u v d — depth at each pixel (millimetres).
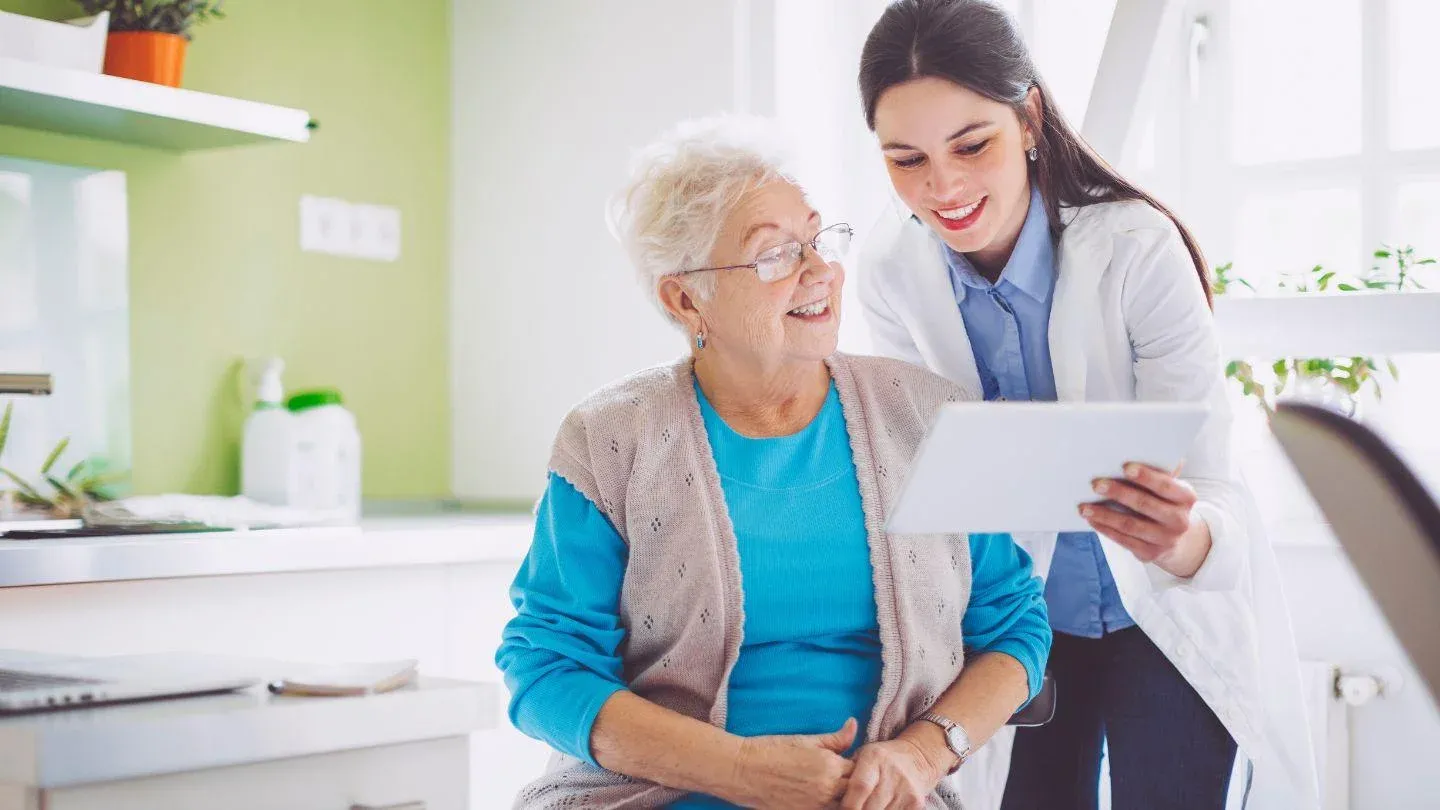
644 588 1335
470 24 2977
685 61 2584
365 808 942
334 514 2264
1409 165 2336
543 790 1347
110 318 2402
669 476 1334
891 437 1384
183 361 2549
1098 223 1500
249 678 969
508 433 2902
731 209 1321
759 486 1333
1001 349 1622
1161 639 1508
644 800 1263
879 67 1453
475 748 2301
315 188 2768
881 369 1428
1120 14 1884
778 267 1311
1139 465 1115
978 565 1422
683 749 1218
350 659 2135
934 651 1329
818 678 1311
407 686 999
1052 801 1647
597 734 1254
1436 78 2330
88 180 2379
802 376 1363
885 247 1675
